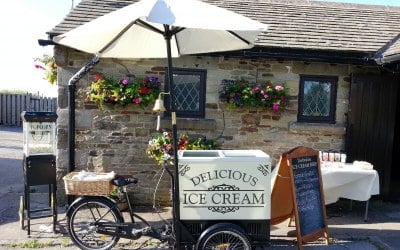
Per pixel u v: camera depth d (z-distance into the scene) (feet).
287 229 19.06
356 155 23.29
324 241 17.69
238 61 22.34
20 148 42.01
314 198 17.19
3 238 16.57
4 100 64.80
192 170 14.57
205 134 22.40
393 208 23.08
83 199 15.61
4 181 27.17
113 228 15.44
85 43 14.99
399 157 29.50
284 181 17.37
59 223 17.85
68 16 22.41
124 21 11.20
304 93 23.24
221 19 11.64
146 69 21.90
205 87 22.31
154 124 22.02
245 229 14.85
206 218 14.70
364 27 25.93
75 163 21.77
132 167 22.12
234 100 21.66
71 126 21.27
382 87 23.18
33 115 16.57
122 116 21.88
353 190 20.39
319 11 27.73
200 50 17.33
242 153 16.52
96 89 20.97
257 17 25.22
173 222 14.61
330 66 23.03
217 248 14.49
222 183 14.66
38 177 16.85
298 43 22.50
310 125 22.77
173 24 10.99
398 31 25.75
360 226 19.75
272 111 22.70
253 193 14.74
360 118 23.17
